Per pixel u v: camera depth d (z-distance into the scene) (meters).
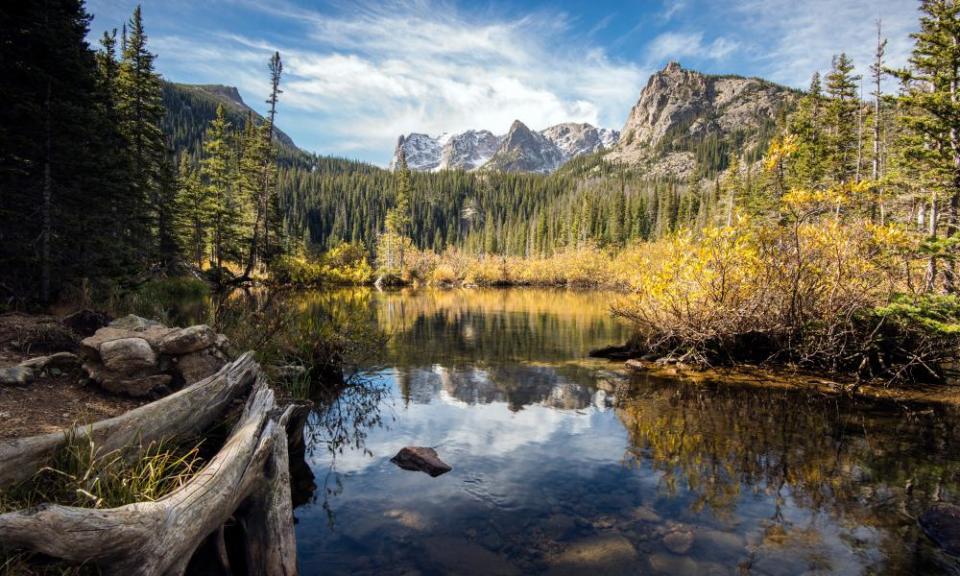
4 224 11.06
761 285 11.16
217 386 5.11
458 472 5.59
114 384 5.07
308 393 8.83
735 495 4.95
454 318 22.02
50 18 11.50
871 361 10.51
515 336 16.70
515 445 6.49
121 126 18.67
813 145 26.98
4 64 10.66
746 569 3.68
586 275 55.00
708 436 6.75
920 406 8.25
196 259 35.84
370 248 92.00
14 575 2.30
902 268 11.57
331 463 5.88
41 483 3.17
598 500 4.87
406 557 3.86
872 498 4.86
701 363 11.60
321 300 27.97
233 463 3.64
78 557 2.46
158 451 3.80
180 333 5.73
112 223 15.43
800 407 8.16
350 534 4.22
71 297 11.02
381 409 8.18
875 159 23.41
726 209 39.34
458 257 66.31
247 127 43.56
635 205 87.62
